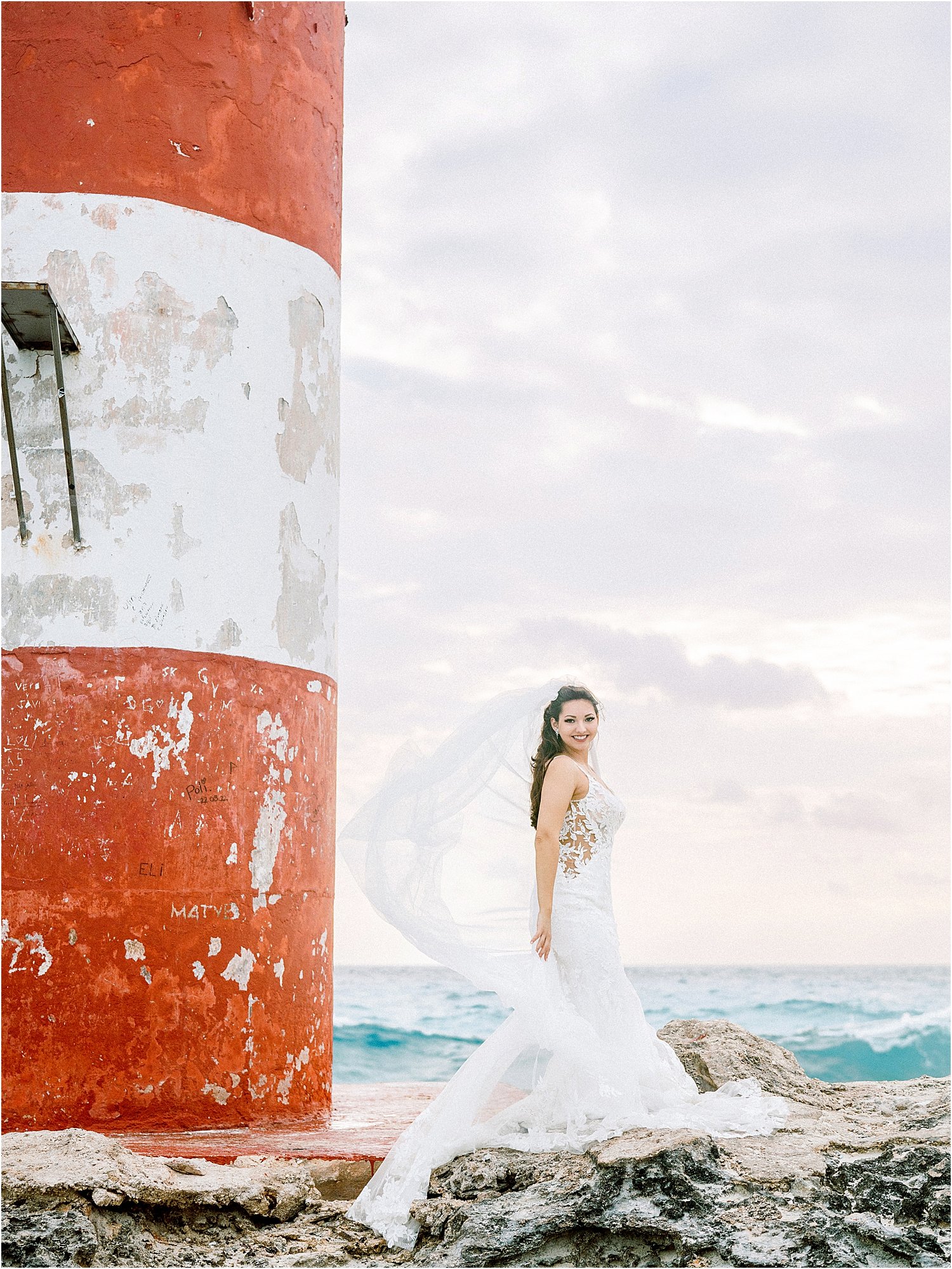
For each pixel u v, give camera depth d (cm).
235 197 723
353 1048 3591
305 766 727
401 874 551
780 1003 5044
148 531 679
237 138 727
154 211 698
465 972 539
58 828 646
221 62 723
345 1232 489
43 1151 481
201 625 683
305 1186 519
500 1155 500
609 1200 453
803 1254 435
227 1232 483
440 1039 3706
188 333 700
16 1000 632
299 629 736
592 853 553
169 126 706
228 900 668
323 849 743
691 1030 705
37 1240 435
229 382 711
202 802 668
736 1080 632
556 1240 454
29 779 650
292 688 723
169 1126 633
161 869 653
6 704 657
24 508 674
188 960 651
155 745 662
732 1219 450
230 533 701
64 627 664
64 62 698
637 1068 530
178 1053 641
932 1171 481
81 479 675
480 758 561
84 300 686
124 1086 630
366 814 557
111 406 683
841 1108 622
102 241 689
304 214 765
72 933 638
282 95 754
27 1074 626
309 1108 701
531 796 558
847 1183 476
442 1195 492
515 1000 526
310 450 759
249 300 724
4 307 626
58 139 693
